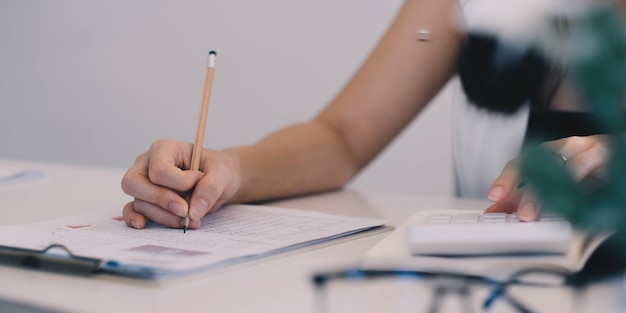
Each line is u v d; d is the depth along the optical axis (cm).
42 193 96
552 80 108
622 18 29
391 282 48
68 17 250
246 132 227
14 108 266
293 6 215
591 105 29
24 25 258
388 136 117
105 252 54
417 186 208
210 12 227
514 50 112
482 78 116
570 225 30
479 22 116
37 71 259
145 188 68
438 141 203
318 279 43
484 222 62
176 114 238
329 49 212
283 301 44
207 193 69
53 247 55
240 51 225
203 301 44
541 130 106
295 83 218
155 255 53
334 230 66
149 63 239
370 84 117
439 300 41
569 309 41
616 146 29
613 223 29
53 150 262
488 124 116
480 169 118
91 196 93
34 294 46
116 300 44
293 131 104
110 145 251
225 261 53
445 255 52
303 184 97
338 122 114
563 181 29
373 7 204
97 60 248
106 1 244
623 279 46
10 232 62
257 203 91
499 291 43
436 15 120
